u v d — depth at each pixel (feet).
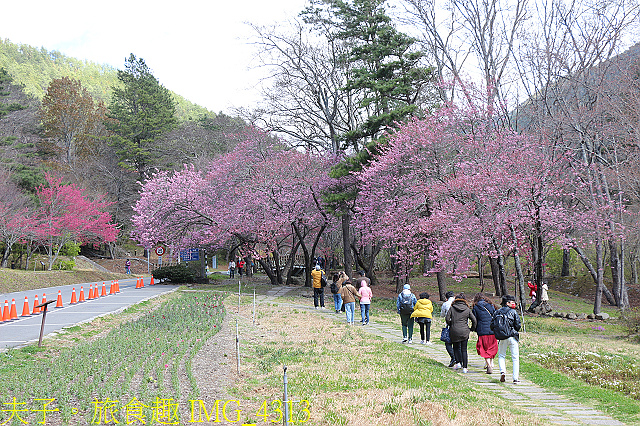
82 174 190.70
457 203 76.69
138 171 212.64
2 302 78.48
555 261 145.07
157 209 114.83
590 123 89.10
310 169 111.65
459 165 79.15
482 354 39.24
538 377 38.27
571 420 27.35
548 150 85.05
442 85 89.40
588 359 44.52
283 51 114.42
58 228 141.18
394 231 86.58
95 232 161.68
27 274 113.39
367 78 96.43
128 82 237.25
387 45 96.68
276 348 44.83
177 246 122.52
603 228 90.07
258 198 106.42
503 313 37.09
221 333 51.29
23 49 494.18
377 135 106.63
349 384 31.96
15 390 28.35
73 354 37.63
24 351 39.11
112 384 29.73
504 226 76.48
